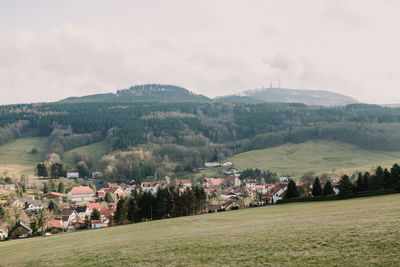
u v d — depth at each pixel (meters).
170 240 35.50
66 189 196.75
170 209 98.88
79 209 141.25
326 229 30.00
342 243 24.56
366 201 60.44
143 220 98.25
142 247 33.12
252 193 165.75
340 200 75.06
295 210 60.78
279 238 28.94
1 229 100.00
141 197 99.12
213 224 51.72
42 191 187.88
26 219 117.50
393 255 20.58
